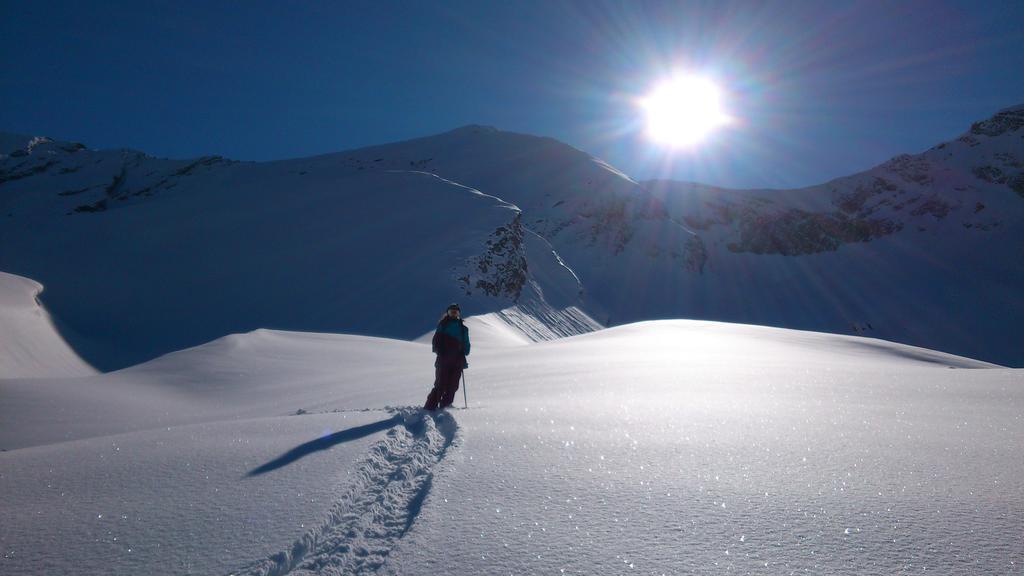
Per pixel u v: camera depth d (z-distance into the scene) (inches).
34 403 356.8
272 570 89.2
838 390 295.0
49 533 104.3
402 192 3376.0
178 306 2102.6
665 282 6053.2
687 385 324.8
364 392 403.5
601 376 386.3
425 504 116.2
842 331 5757.9
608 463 145.6
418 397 343.0
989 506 111.6
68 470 147.3
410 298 2219.5
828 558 89.2
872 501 115.2
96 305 2018.9
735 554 91.0
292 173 5354.3
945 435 178.7
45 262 2428.6
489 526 104.0
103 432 305.9
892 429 187.8
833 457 150.8
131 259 2514.8
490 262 2699.3
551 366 489.4
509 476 134.9
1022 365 4840.1
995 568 84.8
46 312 1619.1
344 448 162.6
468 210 3127.5
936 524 102.3
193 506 117.1
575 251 6072.8
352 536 103.0
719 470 138.6
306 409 337.4
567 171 7081.7
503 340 1711.4
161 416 355.3
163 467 148.2
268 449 166.6
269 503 117.7
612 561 89.2
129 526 107.0
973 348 5216.5
